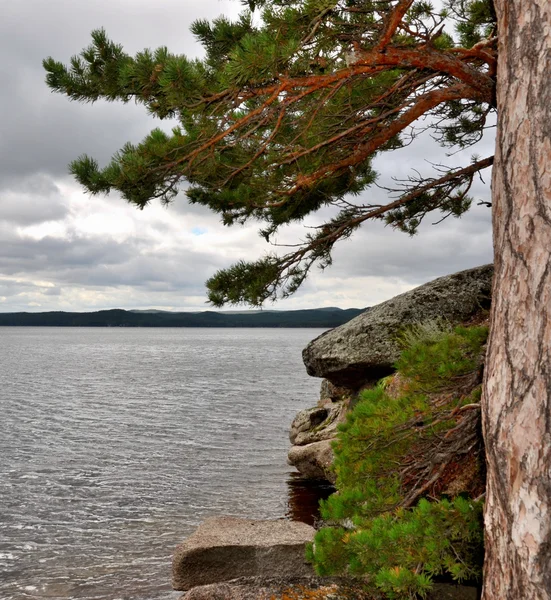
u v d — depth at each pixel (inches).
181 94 249.4
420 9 312.8
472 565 177.9
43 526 494.0
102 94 296.8
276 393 1632.6
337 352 464.1
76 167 311.7
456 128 418.3
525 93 109.9
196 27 281.1
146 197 313.6
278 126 292.2
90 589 364.2
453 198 433.7
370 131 327.9
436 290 468.1
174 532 475.5
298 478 644.7
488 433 114.1
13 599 351.3
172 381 2041.1
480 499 191.2
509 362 109.2
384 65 260.2
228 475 673.0
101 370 2608.3
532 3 110.0
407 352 234.5
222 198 366.6
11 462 756.6
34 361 3309.5
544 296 103.6
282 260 406.3
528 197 107.7
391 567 178.2
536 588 100.1
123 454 808.3
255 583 268.5
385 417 223.5
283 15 231.5
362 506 208.7
